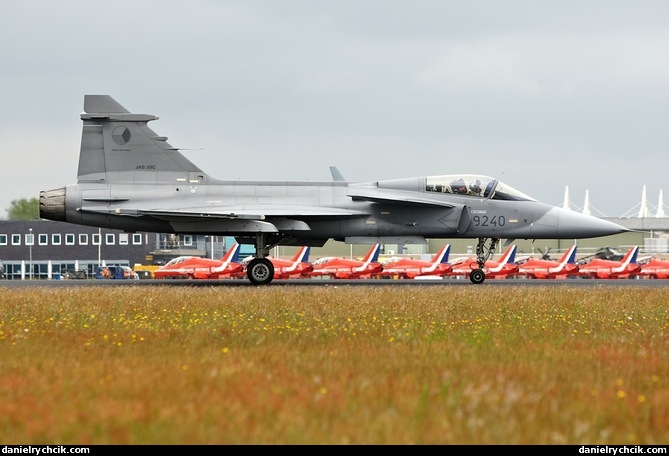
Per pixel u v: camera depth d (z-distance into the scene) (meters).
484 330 60.62
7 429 30.20
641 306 85.62
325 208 131.62
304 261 161.12
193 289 110.62
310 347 50.75
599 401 34.47
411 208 132.75
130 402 33.34
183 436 29.20
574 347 52.19
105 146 132.62
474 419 30.39
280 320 68.19
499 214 134.75
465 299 90.94
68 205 130.12
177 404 32.97
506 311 77.19
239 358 44.41
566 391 36.34
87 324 65.12
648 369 42.44
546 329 64.25
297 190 134.38
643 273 176.50
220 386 36.25
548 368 41.91
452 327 64.50
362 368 41.56
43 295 97.50
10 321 68.75
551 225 135.62
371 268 164.00
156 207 130.50
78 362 43.59
